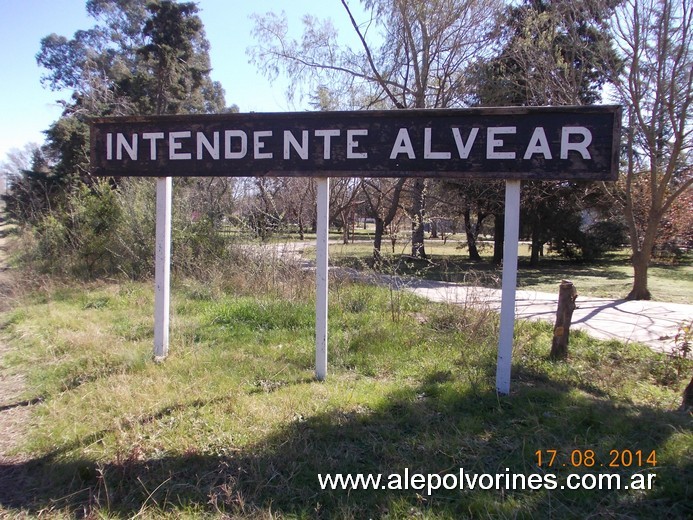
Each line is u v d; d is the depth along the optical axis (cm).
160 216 515
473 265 1895
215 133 473
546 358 556
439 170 420
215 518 263
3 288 995
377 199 1911
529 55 1252
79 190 1432
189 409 389
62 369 497
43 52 3719
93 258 1161
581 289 1322
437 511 266
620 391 459
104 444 337
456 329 631
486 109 404
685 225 1588
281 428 352
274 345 577
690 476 282
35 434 363
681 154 1291
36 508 280
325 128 445
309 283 845
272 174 461
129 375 466
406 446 330
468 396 414
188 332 620
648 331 747
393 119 429
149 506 274
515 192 411
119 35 3634
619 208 1421
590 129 388
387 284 818
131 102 2345
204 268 969
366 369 502
